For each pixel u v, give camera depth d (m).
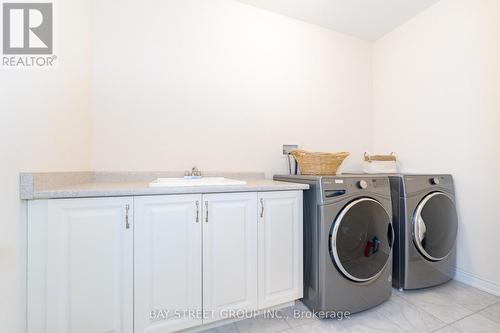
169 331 1.23
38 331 1.03
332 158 1.85
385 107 2.56
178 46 1.86
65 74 1.30
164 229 1.22
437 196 1.83
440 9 2.06
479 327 1.39
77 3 1.43
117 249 1.14
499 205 1.70
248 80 2.11
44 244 1.04
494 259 1.73
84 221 1.09
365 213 1.54
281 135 2.25
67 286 1.06
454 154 1.96
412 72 2.29
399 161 2.40
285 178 1.89
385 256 1.63
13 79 0.93
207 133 1.96
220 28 2.00
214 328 1.41
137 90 1.74
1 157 0.87
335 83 2.51
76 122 1.42
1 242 0.87
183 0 1.88
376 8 2.17
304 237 1.60
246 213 1.41
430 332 1.36
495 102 1.71
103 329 1.12
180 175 1.86
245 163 2.10
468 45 1.86
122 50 1.70
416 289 1.82
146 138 1.76
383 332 1.36
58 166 1.23
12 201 0.93
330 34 2.49
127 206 1.15
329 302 1.46
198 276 1.29
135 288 1.17
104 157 1.66
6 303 0.90
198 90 1.92
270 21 2.20
